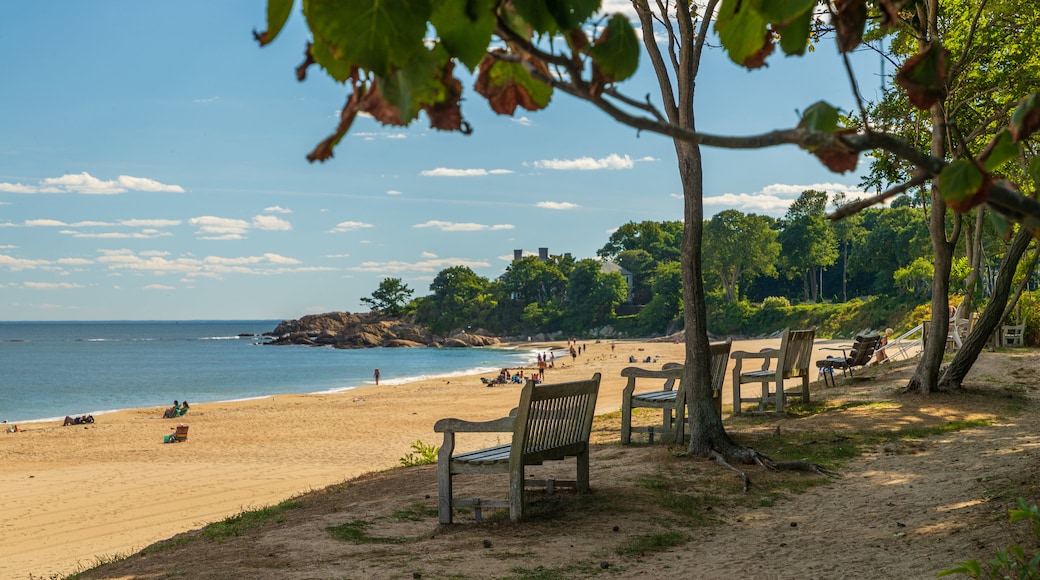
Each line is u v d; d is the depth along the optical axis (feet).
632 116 4.75
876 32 41.83
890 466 36.70
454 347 551.59
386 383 239.30
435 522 29.84
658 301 510.58
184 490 65.82
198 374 302.45
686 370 39.60
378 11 3.82
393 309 654.53
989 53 58.23
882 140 4.85
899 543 24.26
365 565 24.23
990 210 5.31
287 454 86.58
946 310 57.57
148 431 118.62
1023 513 14.82
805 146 4.81
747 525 28.53
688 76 39.24
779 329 401.90
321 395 186.80
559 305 573.33
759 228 434.30
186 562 25.75
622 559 24.63
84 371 327.88
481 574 23.15
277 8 3.85
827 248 435.12
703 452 38.47
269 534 28.94
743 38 4.82
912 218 372.38
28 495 67.15
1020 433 42.63
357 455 83.15
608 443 45.85
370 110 4.09
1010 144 5.36
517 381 214.48
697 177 39.14
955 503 28.50
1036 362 71.15
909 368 70.03
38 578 37.93
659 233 622.95
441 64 4.31
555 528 28.12
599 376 33.30
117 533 50.44
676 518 29.35
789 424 48.47
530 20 4.39
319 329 643.86
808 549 24.73
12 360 415.44
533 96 5.03
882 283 374.63
